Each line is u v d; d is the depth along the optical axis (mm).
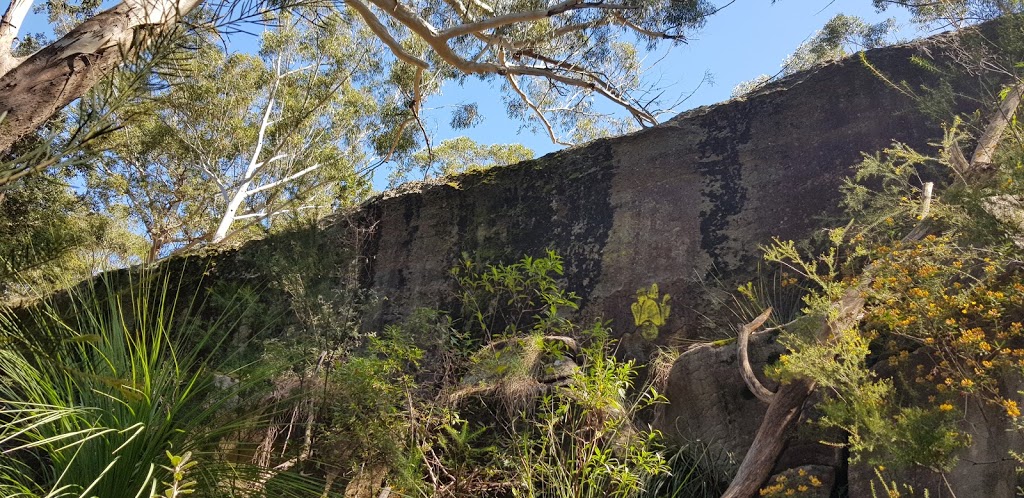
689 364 4246
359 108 13688
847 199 4578
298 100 13422
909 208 4004
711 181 5520
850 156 5062
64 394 2992
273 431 3893
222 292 6379
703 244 5312
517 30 7441
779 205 5164
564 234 5898
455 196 6574
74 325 3520
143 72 2039
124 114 2055
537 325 4668
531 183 6297
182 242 13000
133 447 2785
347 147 13578
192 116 12508
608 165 6004
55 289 3303
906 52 5176
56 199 3527
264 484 3119
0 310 2879
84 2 5320
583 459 3584
